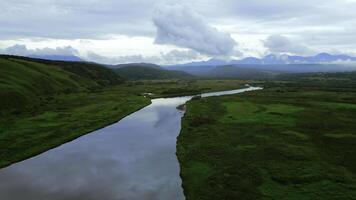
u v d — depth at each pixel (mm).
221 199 36125
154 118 92250
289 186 38844
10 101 93438
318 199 35062
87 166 49969
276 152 52125
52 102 110188
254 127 71250
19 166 50188
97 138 67875
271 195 36438
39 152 56781
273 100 121000
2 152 55250
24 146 58812
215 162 48344
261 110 96500
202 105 111688
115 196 38938
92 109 100938
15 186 42125
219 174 43188
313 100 119875
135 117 93938
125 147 60594
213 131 68812
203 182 41250
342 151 52125
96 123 80688
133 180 44031
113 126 80500
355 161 47188
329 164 46031
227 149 54812
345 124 72688
